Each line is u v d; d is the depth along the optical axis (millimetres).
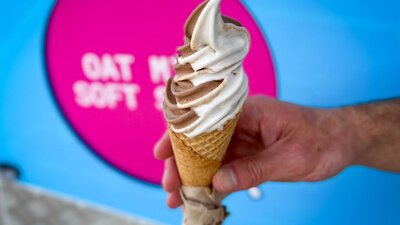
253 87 2053
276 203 2256
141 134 2461
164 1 2055
